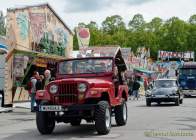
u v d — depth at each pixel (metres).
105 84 14.30
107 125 14.03
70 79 13.88
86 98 13.61
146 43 126.56
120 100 15.87
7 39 29.52
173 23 129.88
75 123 17.02
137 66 59.28
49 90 13.95
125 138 13.06
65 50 39.09
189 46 129.50
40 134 14.58
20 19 31.17
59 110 13.70
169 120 18.72
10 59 29.61
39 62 33.25
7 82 28.83
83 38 38.09
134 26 138.38
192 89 45.62
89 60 15.55
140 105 31.34
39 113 14.27
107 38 121.19
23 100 32.09
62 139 13.17
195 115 21.44
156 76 69.19
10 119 20.38
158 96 29.77
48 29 35.44
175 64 71.06
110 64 15.34
